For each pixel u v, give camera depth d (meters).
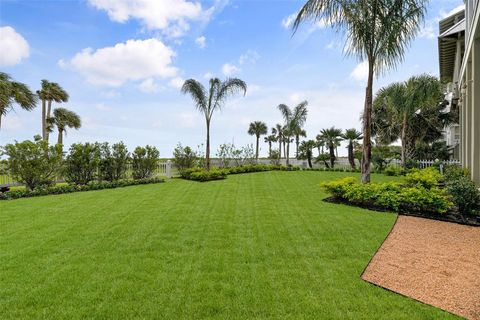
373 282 2.76
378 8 7.13
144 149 12.09
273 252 3.55
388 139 19.64
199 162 15.30
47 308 2.34
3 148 8.55
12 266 3.18
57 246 3.84
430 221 5.07
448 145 18.33
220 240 4.04
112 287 2.67
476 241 4.00
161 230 4.57
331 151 20.88
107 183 10.23
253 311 2.27
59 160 9.43
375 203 6.20
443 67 15.44
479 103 7.46
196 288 2.64
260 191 8.73
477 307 2.31
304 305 2.34
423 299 2.45
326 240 4.01
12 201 7.41
